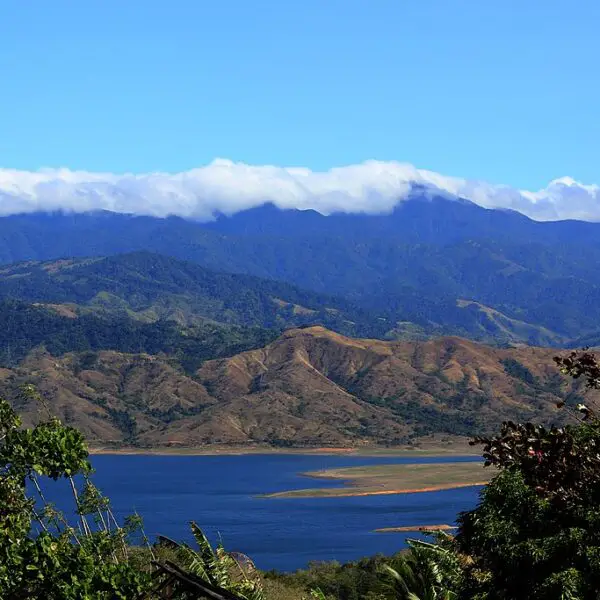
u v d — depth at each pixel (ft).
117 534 108.78
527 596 66.64
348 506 601.21
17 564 55.47
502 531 68.59
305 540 457.27
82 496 111.14
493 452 47.11
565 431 47.06
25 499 68.49
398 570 90.43
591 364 46.83
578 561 63.57
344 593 204.64
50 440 66.59
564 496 45.29
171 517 558.56
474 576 77.25
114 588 53.52
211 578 83.87
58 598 54.34
